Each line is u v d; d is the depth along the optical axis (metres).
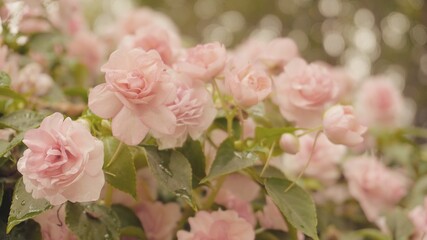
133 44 0.64
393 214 0.75
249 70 0.58
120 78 0.52
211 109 0.57
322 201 0.83
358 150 0.96
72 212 0.56
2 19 0.72
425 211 0.72
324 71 0.63
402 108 1.16
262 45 0.78
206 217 0.59
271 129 0.59
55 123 0.51
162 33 0.64
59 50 0.93
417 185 0.86
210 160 0.62
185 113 0.56
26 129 0.59
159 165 0.56
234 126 0.62
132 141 0.53
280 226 0.66
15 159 0.58
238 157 0.58
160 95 0.53
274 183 0.59
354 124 0.58
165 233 0.65
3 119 0.60
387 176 0.84
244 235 0.59
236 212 0.61
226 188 0.64
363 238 0.78
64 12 0.88
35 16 0.82
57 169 0.50
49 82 0.78
